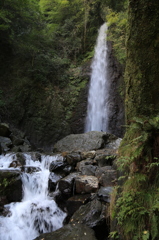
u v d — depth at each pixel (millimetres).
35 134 10844
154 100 2400
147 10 2410
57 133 11242
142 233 2133
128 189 2430
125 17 9344
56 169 5680
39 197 5016
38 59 12039
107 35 12461
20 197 4770
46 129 11117
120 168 2467
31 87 11422
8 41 11352
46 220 4215
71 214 4223
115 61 12203
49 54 12797
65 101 12047
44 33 12773
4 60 11508
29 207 4406
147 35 2426
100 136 7344
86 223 3463
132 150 2393
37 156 6594
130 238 2275
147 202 2191
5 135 8352
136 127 2318
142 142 2299
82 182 4738
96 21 14156
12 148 7484
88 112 12102
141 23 2467
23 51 11773
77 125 11695
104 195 3848
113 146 7184
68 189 4816
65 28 14445
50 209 4434
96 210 3609
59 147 7477
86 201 4254
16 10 10883
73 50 14008
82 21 14273
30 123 10930
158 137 2221
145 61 2451
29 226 4078
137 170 2373
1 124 8383
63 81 12594
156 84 2395
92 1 13562
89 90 12492
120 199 2420
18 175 4980
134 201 2297
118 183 2848
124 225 2350
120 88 11633
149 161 2270
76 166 5773
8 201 4586
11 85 11102
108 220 3354
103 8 13250
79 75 12773
